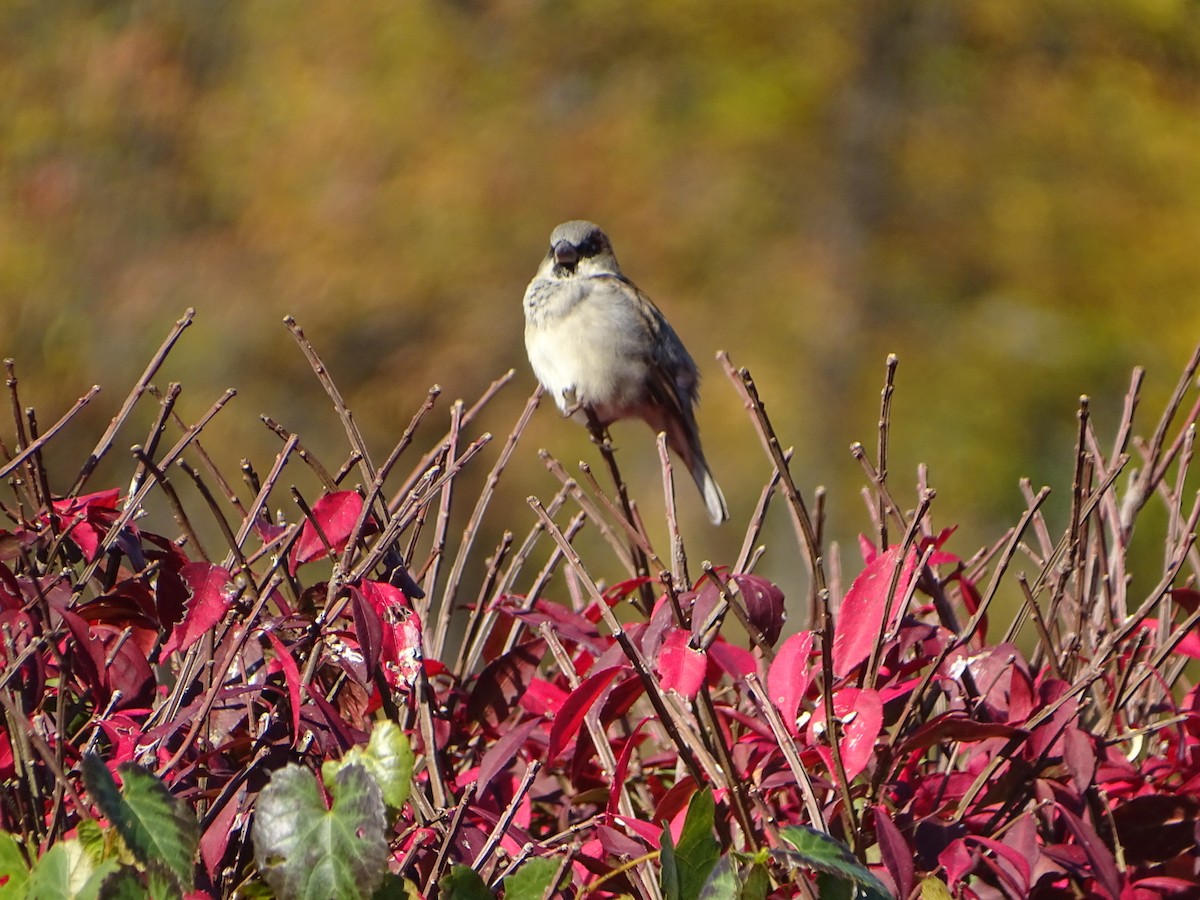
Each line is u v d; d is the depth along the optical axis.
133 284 19.81
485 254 18.73
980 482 16.78
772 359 17.47
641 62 19.56
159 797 2.45
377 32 19.92
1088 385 17.62
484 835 2.92
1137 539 12.31
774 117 18.77
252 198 19.55
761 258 18.17
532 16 19.83
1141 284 18.27
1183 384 3.76
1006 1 18.95
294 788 2.51
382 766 2.56
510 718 3.51
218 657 3.06
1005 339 17.86
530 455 17.27
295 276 18.94
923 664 3.21
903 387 17.39
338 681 3.14
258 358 19.08
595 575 15.76
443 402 18.50
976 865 2.89
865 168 18.61
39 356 19.98
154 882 2.38
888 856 2.62
